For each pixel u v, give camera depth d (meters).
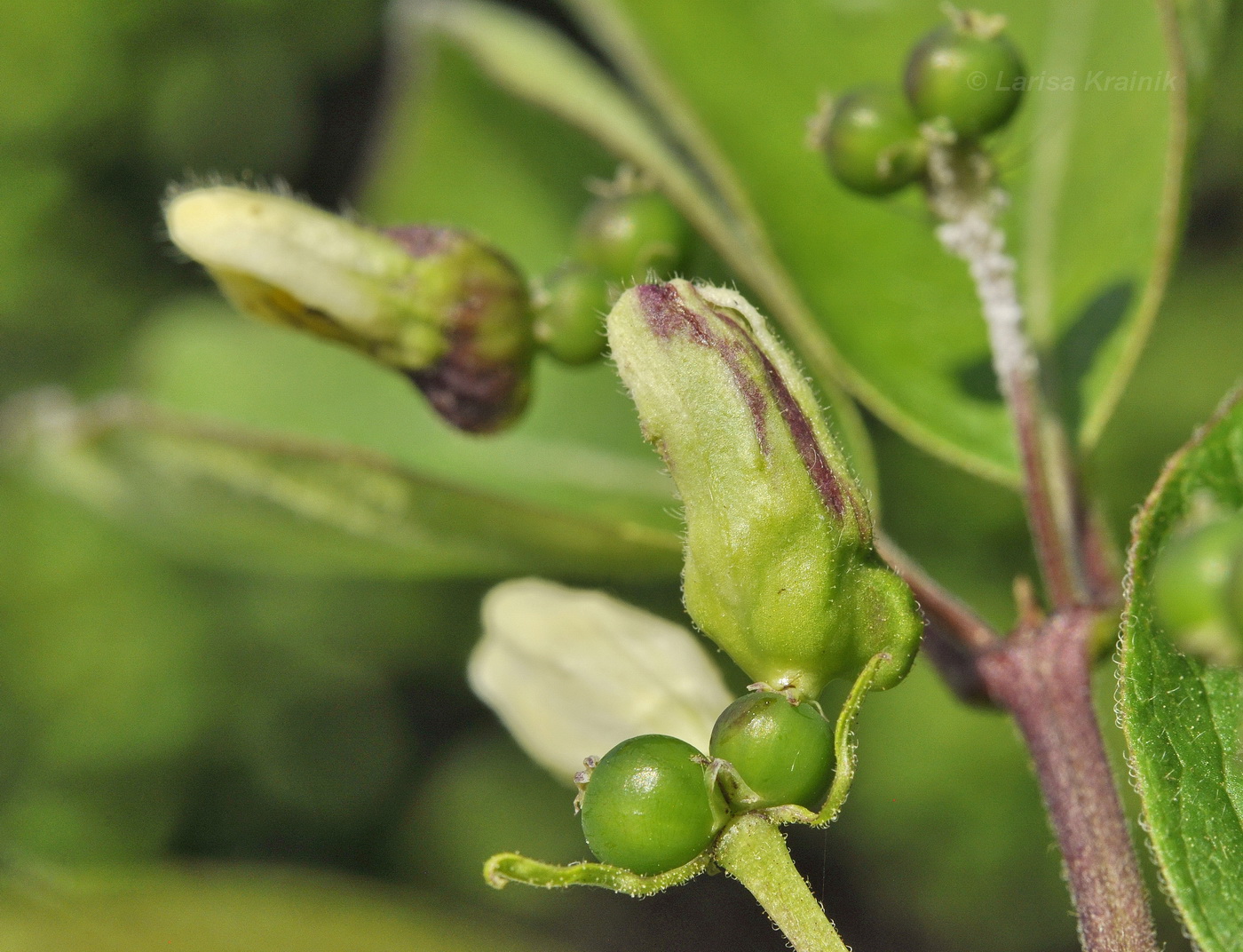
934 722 0.40
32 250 0.50
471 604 0.49
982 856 0.41
